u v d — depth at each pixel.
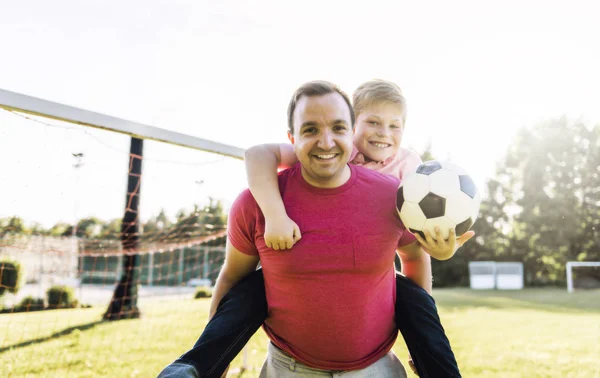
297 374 1.84
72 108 3.24
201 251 20.91
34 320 9.23
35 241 10.21
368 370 1.84
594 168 34.47
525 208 34.12
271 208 1.71
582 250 33.72
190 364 1.63
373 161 2.63
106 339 6.64
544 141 35.59
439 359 1.80
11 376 4.45
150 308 11.23
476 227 33.72
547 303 13.77
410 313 1.93
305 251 1.67
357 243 1.68
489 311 11.08
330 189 1.75
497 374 4.59
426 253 2.14
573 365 5.02
